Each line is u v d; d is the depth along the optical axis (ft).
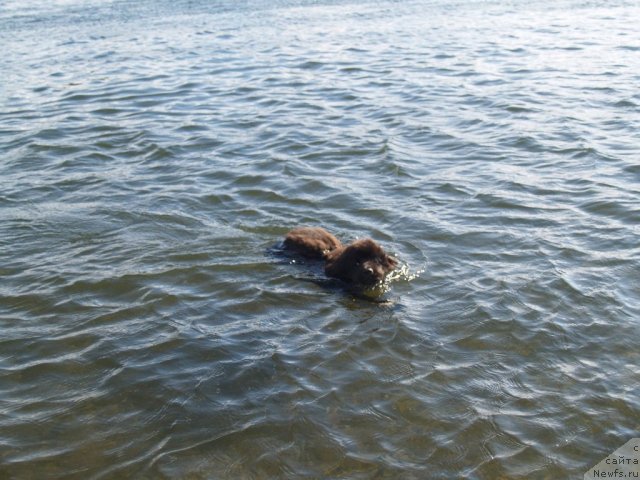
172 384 25.66
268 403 24.57
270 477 21.58
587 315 28.96
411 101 61.36
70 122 59.06
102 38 95.71
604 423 23.43
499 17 102.17
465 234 36.24
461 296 30.58
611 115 55.16
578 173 43.93
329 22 102.63
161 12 115.85
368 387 25.27
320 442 22.85
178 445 22.88
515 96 61.46
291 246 35.12
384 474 21.62
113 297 31.48
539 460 22.09
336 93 64.80
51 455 22.59
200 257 34.78
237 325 29.19
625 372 25.68
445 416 23.84
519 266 32.89
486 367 26.17
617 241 34.91
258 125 56.03
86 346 28.07
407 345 27.50
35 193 43.78
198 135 53.98
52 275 33.37
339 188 42.60
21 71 78.54
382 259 32.68
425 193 41.57
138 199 42.04
